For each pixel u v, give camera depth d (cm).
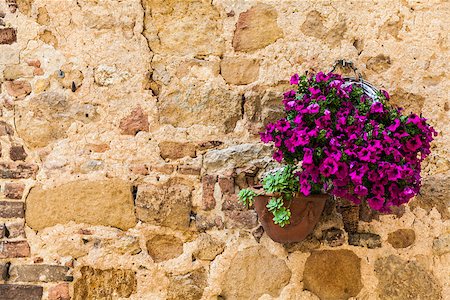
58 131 248
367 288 240
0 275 239
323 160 210
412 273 241
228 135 250
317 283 240
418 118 212
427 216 245
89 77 250
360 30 254
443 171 247
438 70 252
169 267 241
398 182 209
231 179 247
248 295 240
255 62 253
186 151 249
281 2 255
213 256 243
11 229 242
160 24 254
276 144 218
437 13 254
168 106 251
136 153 248
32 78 250
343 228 245
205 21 255
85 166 246
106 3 253
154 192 245
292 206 222
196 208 246
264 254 242
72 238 242
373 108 215
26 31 251
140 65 252
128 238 242
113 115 249
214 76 253
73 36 251
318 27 254
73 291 239
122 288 240
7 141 247
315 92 219
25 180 245
